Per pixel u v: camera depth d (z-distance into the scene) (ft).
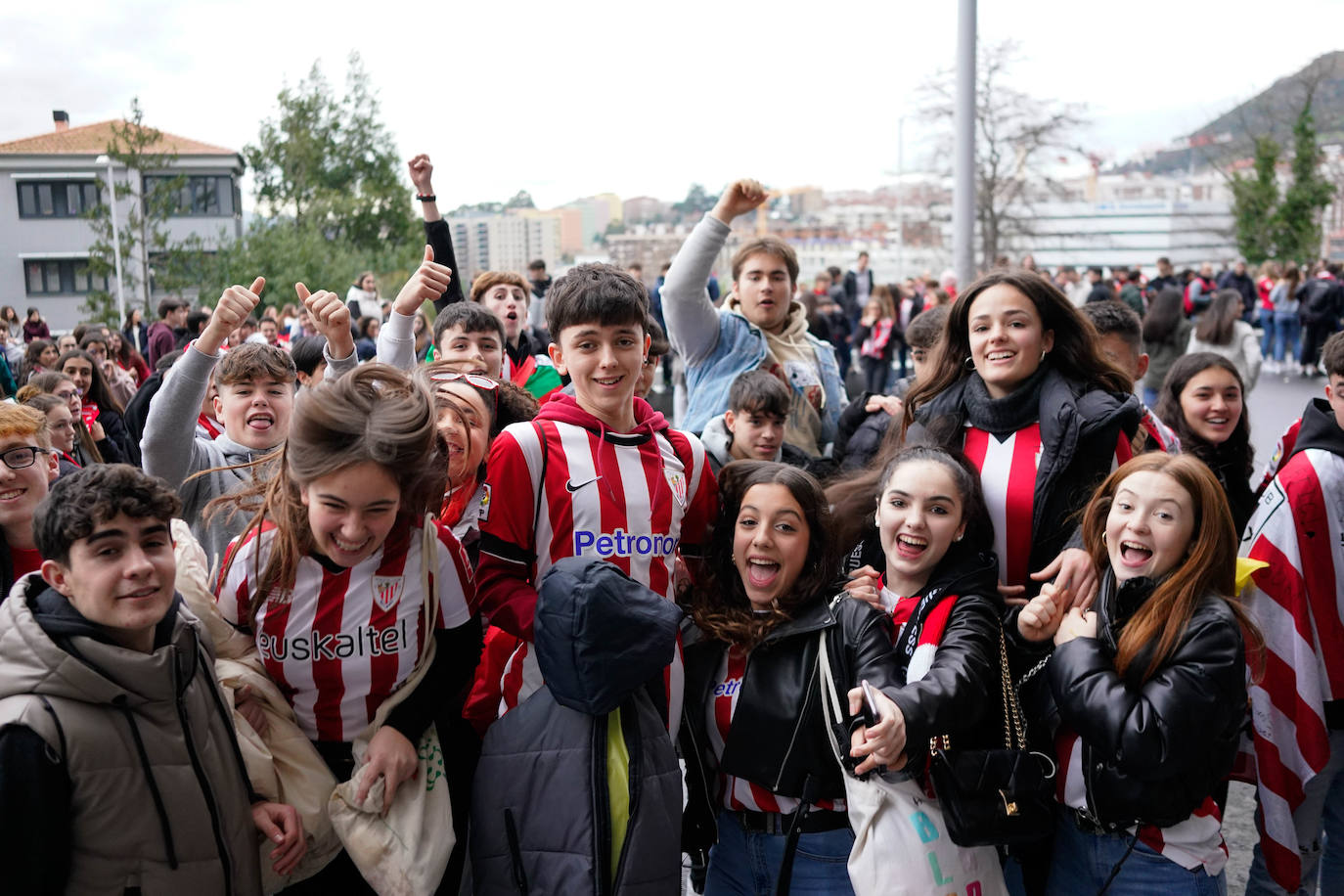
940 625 8.37
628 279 8.68
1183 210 322.55
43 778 6.22
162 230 172.76
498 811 7.61
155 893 6.65
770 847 8.30
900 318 56.18
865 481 9.77
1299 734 9.80
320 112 183.01
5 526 9.19
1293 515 9.95
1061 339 9.75
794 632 8.23
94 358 22.29
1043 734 8.42
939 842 7.67
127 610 6.46
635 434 8.73
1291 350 65.31
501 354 14.55
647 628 7.33
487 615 8.34
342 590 7.75
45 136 174.81
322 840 7.68
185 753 6.75
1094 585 8.39
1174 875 7.82
